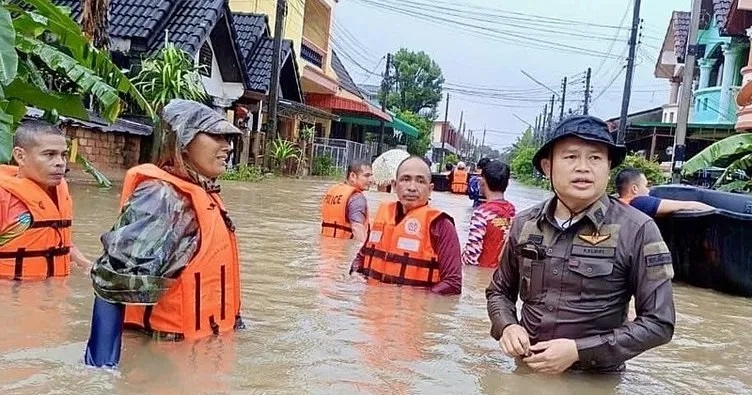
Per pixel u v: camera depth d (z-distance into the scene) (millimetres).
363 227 7930
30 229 4543
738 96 15719
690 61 18203
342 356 3426
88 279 4688
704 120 26641
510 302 3664
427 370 3314
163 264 3160
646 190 8086
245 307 4266
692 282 7547
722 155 12922
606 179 3254
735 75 24297
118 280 3029
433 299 4902
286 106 26250
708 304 6285
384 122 40219
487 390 3088
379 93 66500
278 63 23750
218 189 3617
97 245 6129
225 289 3570
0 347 3168
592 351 3195
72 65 6746
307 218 10102
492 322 3607
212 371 3039
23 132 4598
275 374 3070
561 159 3242
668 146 29484
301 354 3391
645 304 3207
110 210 8523
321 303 4543
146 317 3383
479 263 6539
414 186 5230
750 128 15383
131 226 3139
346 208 7984
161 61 15227
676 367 3730
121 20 17375
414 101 66562
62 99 6773
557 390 3141
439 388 3072
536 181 49125
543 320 3324
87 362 3023
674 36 33656
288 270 5684
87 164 8234
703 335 4711
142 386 2814
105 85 6773
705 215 7121
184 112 3400
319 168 29719
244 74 22219
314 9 38188
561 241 3322
